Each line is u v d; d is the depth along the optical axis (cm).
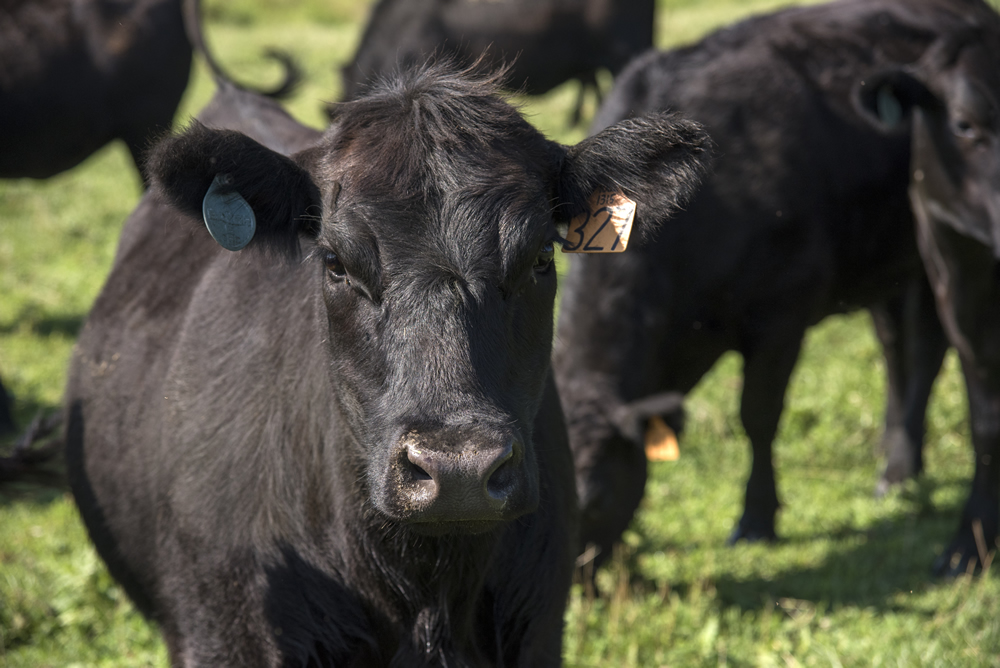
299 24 4225
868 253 1075
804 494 1078
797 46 1049
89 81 1499
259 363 566
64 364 1382
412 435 412
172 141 466
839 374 1316
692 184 514
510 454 408
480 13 2042
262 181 492
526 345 473
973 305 932
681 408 843
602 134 513
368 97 516
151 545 625
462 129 481
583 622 802
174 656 590
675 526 1008
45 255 1795
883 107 938
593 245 518
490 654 534
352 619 523
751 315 986
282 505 530
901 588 887
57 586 843
